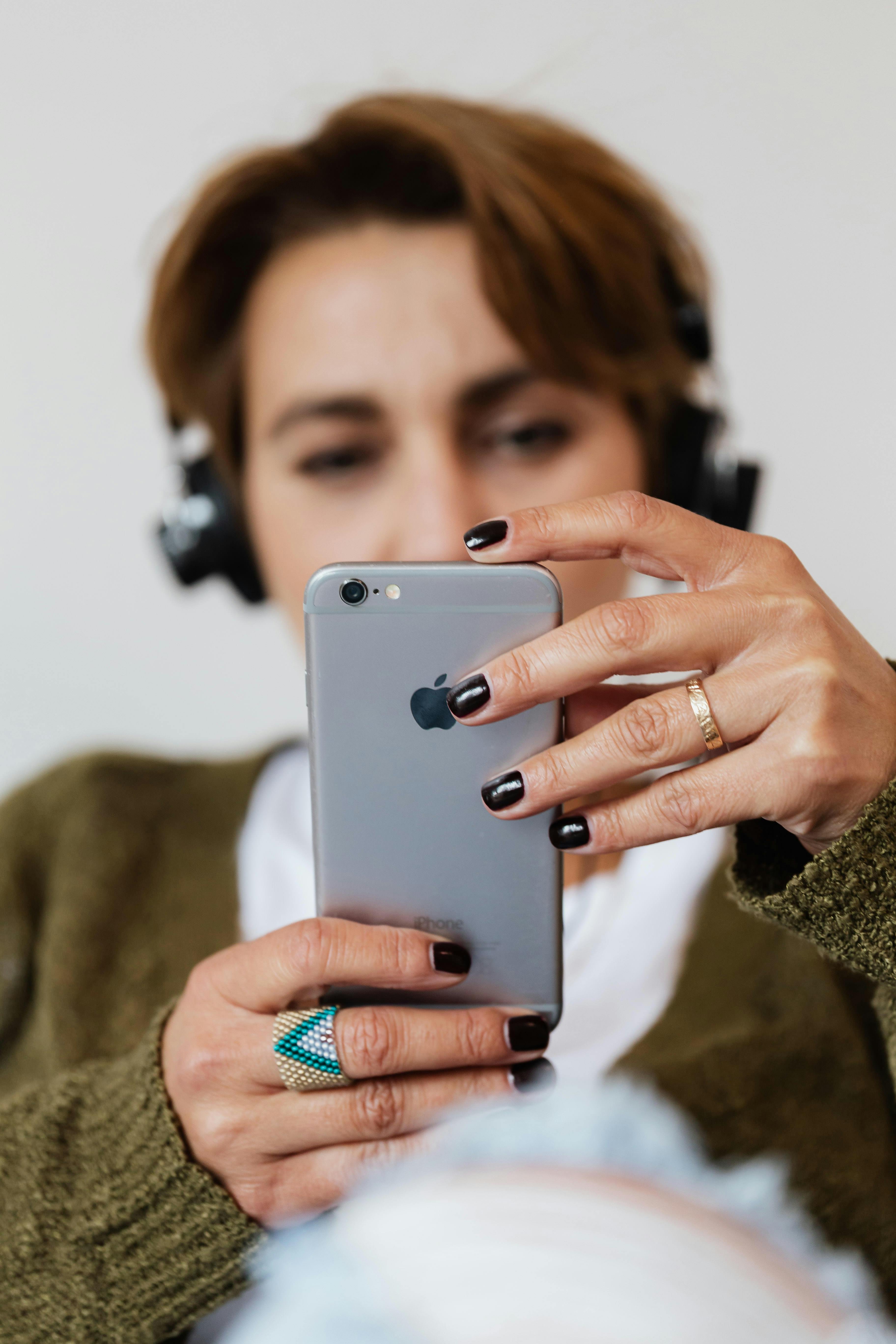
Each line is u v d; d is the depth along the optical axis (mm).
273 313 1153
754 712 599
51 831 1308
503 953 711
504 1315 886
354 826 704
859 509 1553
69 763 1370
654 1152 965
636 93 1507
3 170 1563
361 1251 917
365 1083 668
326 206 1120
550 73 1513
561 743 672
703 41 1485
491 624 678
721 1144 973
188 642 1707
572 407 1129
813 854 667
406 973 654
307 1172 691
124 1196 724
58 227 1585
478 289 1097
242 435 1258
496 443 1140
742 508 1235
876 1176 969
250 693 1720
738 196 1513
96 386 1629
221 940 1172
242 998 680
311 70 1537
